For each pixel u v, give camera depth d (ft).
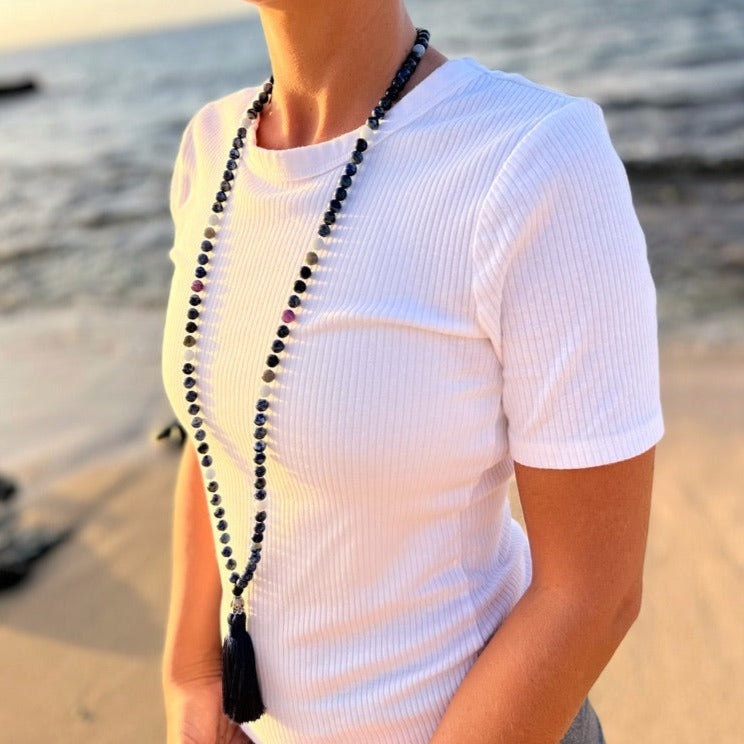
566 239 2.72
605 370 2.76
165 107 89.56
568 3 108.88
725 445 13.43
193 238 3.65
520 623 2.94
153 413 17.71
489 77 3.06
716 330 21.40
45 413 18.43
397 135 3.05
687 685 8.42
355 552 3.13
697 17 80.02
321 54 3.27
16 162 66.13
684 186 36.14
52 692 9.20
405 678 3.22
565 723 2.91
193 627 4.17
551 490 2.87
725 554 10.37
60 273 35.06
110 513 13.01
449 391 2.90
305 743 3.42
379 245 2.97
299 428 3.02
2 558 11.62
